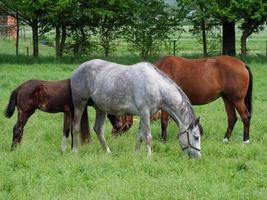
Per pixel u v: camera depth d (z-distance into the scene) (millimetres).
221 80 13391
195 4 33688
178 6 34750
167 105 11758
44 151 12117
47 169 10594
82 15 33781
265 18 34375
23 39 53469
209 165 11016
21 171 10484
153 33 35562
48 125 15164
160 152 12359
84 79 12305
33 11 33781
